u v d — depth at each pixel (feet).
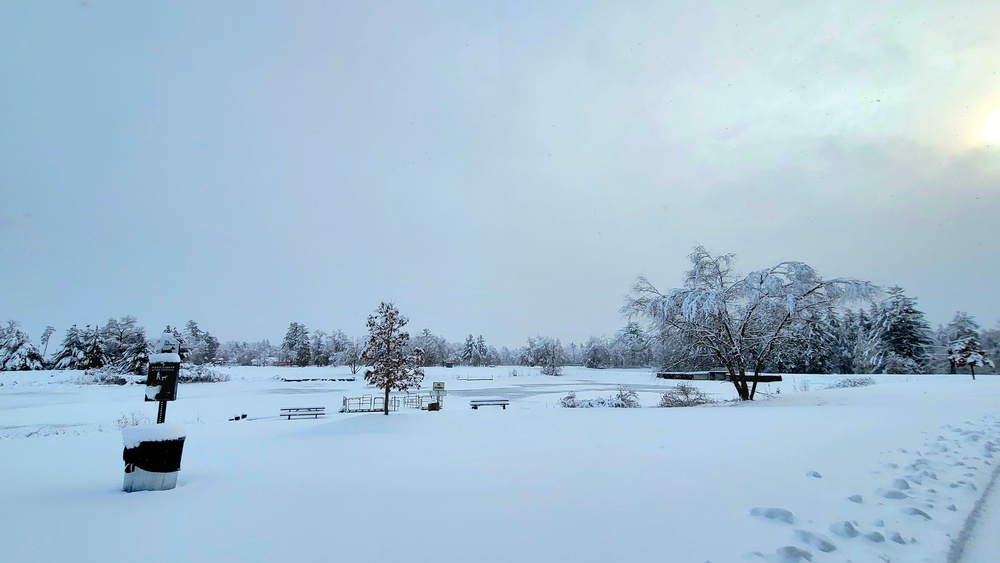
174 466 16.35
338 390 120.57
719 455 20.58
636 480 16.12
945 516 12.22
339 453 23.86
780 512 11.76
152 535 11.18
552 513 12.51
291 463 21.02
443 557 9.61
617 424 34.45
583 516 12.19
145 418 59.31
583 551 9.82
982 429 27.32
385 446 26.27
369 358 46.60
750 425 31.76
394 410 68.13
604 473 17.42
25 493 15.66
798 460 19.13
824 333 134.00
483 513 12.64
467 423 36.86
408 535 10.98
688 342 65.82
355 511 13.01
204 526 11.83
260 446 27.12
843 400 52.60
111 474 19.84
